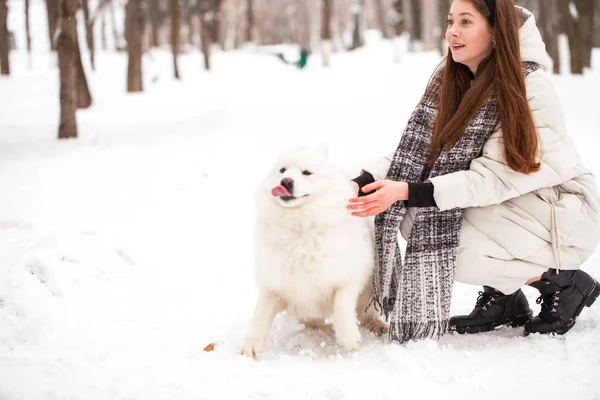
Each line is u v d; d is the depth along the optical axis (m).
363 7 50.97
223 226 6.33
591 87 16.00
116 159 8.88
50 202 6.52
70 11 11.16
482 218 3.48
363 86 18.17
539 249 3.44
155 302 4.38
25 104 17.19
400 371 3.09
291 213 3.33
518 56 3.29
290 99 16.14
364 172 3.92
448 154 3.47
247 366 3.24
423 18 37.31
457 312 4.19
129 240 5.41
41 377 3.08
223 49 44.03
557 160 3.32
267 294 3.57
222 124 12.53
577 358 3.14
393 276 3.73
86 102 16.75
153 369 3.22
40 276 4.26
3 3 23.67
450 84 3.61
